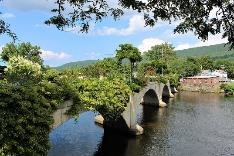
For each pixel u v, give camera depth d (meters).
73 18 10.74
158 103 80.25
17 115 17.27
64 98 24.08
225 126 55.56
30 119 17.75
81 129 48.19
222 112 71.75
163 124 56.00
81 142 41.12
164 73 114.56
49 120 19.23
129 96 44.62
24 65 23.36
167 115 66.31
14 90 17.78
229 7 9.21
